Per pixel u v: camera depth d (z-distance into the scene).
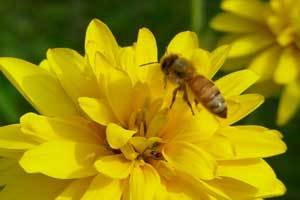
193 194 0.15
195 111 0.15
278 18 0.21
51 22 0.26
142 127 0.15
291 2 0.21
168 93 0.16
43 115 0.15
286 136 0.24
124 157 0.15
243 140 0.15
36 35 0.25
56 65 0.16
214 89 0.15
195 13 0.23
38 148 0.14
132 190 0.14
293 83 0.21
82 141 0.15
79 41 0.25
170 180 0.15
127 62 0.16
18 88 0.15
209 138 0.15
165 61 0.15
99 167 0.14
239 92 0.16
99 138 0.15
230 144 0.15
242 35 0.22
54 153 0.14
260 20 0.22
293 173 0.23
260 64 0.21
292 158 0.24
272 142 0.15
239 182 0.15
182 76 0.15
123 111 0.15
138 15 0.26
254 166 0.15
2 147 0.15
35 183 0.15
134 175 0.15
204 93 0.15
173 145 0.15
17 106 0.23
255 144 0.15
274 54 0.21
